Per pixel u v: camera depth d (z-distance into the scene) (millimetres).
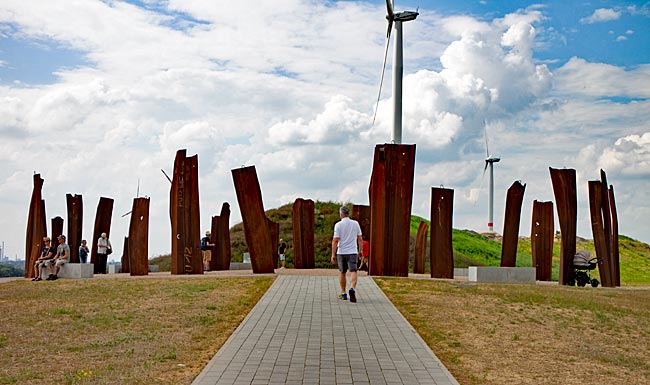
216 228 31172
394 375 9711
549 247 28281
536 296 18188
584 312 16297
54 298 16969
